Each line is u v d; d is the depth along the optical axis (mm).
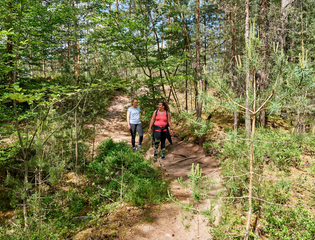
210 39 7777
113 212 3723
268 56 3879
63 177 5145
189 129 8031
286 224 2650
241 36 6770
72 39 8812
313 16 6574
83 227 3389
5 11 4992
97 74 4836
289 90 1739
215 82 2176
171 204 3818
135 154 5609
